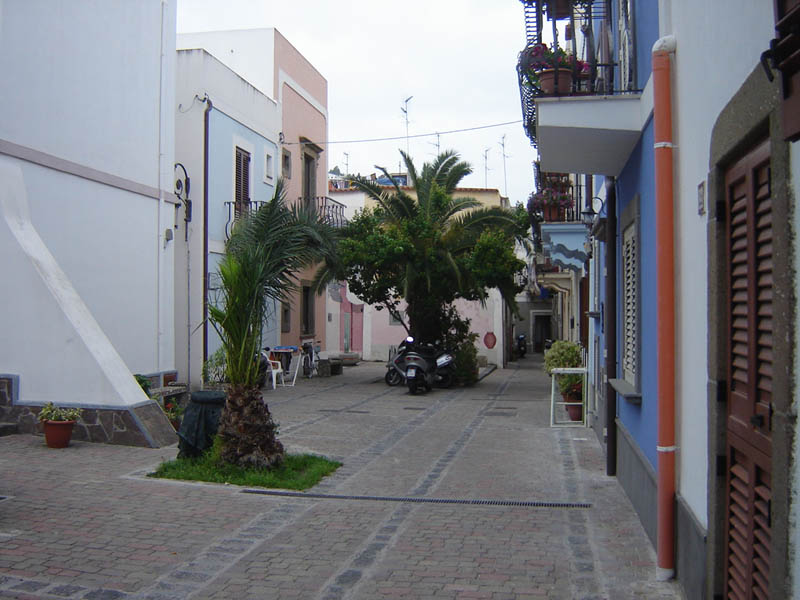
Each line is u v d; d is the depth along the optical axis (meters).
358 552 5.81
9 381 10.54
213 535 6.20
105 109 13.34
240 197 20.28
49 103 12.00
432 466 9.42
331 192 34.69
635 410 7.08
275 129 22.69
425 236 20.48
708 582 4.22
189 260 18.17
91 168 12.95
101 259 13.20
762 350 3.50
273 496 7.61
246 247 8.83
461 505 7.33
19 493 7.38
